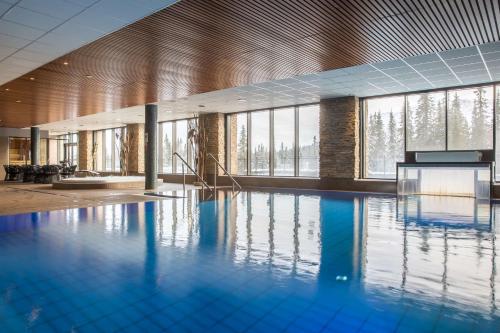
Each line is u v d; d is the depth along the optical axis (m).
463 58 7.43
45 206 7.88
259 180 14.05
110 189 12.30
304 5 4.62
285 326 2.36
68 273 3.45
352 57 6.75
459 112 13.21
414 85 9.97
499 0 4.48
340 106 11.77
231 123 15.56
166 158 18.61
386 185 11.12
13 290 3.01
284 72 7.79
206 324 2.39
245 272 3.44
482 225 5.78
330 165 12.05
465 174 10.37
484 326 2.34
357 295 2.86
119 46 6.09
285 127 14.06
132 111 14.55
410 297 2.81
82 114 14.52
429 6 4.66
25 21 4.88
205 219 6.41
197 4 4.57
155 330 2.32
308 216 6.73
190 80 8.49
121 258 3.94
